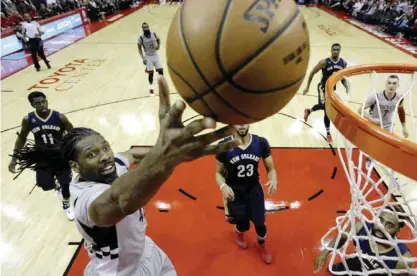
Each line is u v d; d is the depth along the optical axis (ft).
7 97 23.79
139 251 6.15
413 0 41.63
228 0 2.98
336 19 52.65
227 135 2.96
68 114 20.70
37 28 28.53
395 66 8.25
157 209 12.67
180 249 10.92
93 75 28.04
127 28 47.62
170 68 3.34
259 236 10.05
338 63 16.12
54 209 12.96
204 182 14.08
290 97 3.33
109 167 5.52
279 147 16.53
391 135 4.17
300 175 14.37
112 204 3.58
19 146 11.55
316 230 11.51
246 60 2.92
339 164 15.08
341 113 5.18
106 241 5.55
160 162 3.13
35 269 10.38
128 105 21.88
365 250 7.98
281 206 12.66
